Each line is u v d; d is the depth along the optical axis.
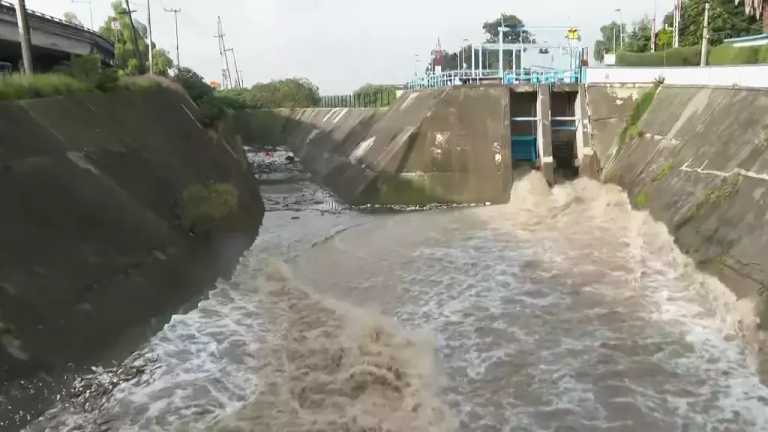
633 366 13.20
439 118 32.62
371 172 33.31
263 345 14.40
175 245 17.84
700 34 47.56
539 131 33.47
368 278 19.73
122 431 10.61
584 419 11.36
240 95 98.44
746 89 21.45
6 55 38.22
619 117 32.28
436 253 22.28
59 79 20.45
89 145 18.23
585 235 23.30
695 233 18.42
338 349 14.28
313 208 32.22
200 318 15.76
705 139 21.94
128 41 62.00
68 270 13.26
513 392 12.40
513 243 23.12
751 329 13.63
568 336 14.84
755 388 12.08
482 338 14.94
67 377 11.15
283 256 22.33
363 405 11.88
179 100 33.12
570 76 35.94
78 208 15.12
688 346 13.92
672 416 11.33
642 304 16.38
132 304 14.19
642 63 40.62
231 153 35.12
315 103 101.12
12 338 10.78
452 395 12.35
